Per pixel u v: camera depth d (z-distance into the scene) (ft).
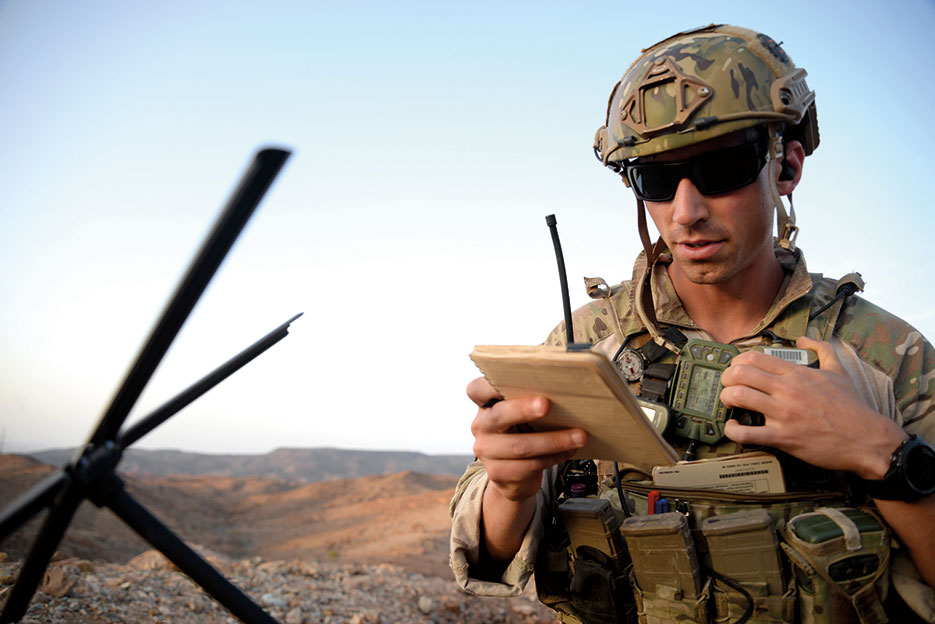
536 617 18.95
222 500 95.09
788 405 4.59
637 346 5.87
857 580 4.58
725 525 4.83
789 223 5.56
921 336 5.32
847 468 4.62
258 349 3.20
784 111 4.81
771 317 5.47
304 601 16.93
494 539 5.47
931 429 5.11
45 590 11.09
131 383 2.73
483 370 4.07
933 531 4.59
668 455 3.95
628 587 5.33
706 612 4.90
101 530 41.93
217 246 2.49
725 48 4.94
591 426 4.02
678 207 4.82
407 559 34.30
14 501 2.63
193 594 13.50
